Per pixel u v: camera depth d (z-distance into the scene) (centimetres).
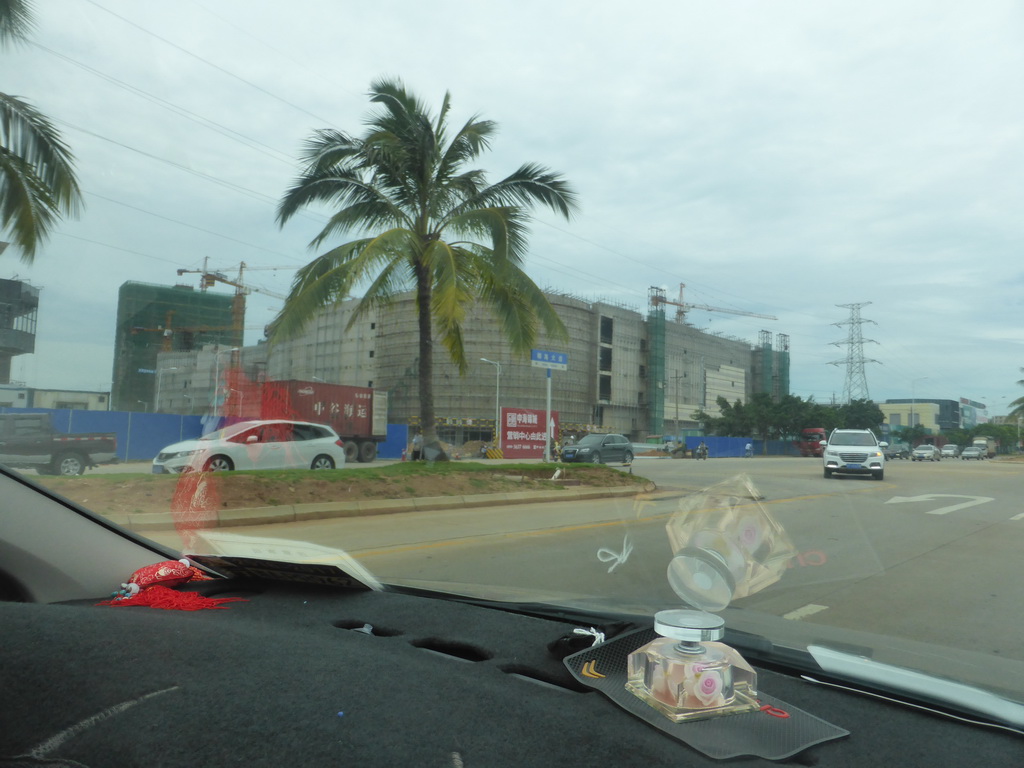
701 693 100
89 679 103
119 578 198
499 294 1301
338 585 201
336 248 1245
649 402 7400
